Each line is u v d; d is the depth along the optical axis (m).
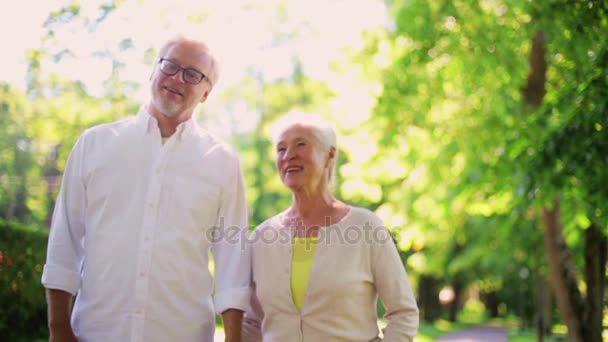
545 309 15.15
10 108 15.98
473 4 11.13
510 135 9.52
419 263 18.77
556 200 9.40
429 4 11.55
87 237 3.45
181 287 3.43
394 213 12.74
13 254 9.07
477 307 53.88
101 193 3.43
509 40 10.81
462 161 12.32
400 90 11.95
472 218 16.34
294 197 3.73
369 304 3.62
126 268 3.38
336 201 3.75
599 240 8.95
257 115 26.67
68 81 14.59
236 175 3.66
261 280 3.65
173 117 3.54
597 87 7.24
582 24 7.18
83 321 3.40
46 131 16.39
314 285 3.52
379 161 12.08
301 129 3.67
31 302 9.52
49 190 20.66
